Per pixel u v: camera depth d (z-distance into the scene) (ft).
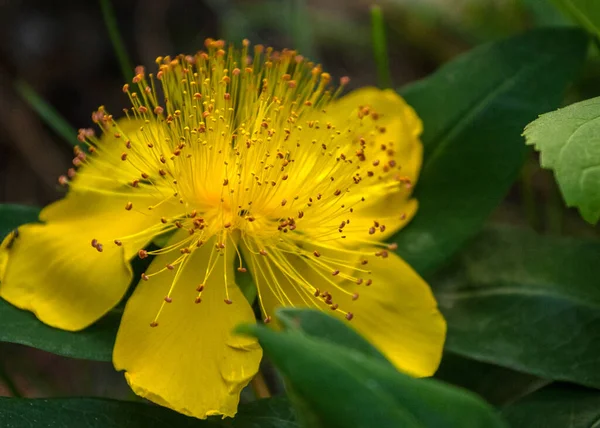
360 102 0.60
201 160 0.54
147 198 0.54
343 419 0.36
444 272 0.61
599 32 0.61
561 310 0.57
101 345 0.51
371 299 0.53
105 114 0.54
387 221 0.57
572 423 0.50
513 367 0.54
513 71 0.62
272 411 0.50
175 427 0.49
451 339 0.57
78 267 0.52
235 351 0.49
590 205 0.44
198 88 0.56
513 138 0.60
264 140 0.54
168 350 0.49
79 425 0.47
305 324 0.39
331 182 0.54
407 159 0.59
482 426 0.37
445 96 0.63
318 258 0.54
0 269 0.52
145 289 0.50
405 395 0.36
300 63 0.59
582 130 0.45
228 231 0.53
